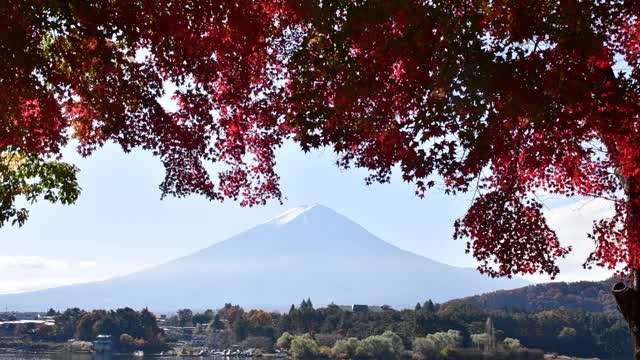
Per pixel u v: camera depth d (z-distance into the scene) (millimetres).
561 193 9234
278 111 9508
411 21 6082
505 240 8938
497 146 6672
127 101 9258
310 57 7172
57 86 8406
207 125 9836
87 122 9930
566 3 6023
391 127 7059
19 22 7344
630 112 6395
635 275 8344
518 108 6047
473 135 6434
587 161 9219
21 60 7449
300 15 6781
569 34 6078
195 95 9664
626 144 7371
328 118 7023
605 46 6625
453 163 6852
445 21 6090
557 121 6457
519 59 6066
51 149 9680
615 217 9555
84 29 8102
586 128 6492
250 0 8047
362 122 7113
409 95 6582
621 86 6395
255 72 9344
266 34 8562
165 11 7934
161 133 9578
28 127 8742
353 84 6582
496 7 6316
